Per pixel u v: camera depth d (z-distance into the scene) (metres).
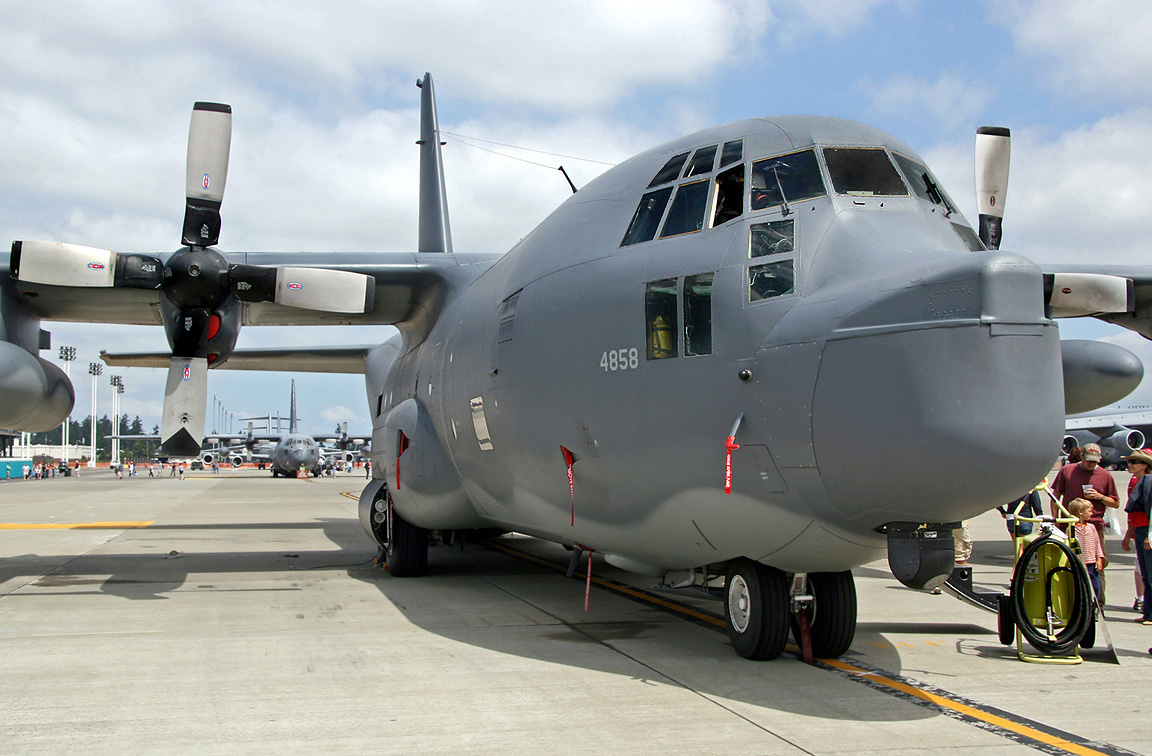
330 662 5.88
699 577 6.68
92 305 10.30
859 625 7.55
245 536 15.83
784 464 4.84
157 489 39.44
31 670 5.66
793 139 5.81
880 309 4.48
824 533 5.00
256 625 7.22
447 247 14.87
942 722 4.61
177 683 5.32
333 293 9.09
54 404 9.48
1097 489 8.54
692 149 6.30
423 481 9.21
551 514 7.25
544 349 6.61
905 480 4.36
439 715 4.65
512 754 4.04
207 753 4.04
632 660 5.96
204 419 9.28
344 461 78.19
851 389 4.48
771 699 5.01
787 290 5.11
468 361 8.09
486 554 13.08
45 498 30.77
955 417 4.14
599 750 4.10
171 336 9.26
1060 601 6.34
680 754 4.04
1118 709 4.90
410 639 6.65
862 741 4.26
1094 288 8.06
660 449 5.59
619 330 5.93
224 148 9.00
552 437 6.57
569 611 7.95
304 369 16.06
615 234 6.40
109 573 10.64
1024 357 4.18
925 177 5.98
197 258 8.78
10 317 9.79
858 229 5.23
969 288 4.21
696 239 5.72
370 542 14.70
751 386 5.00
